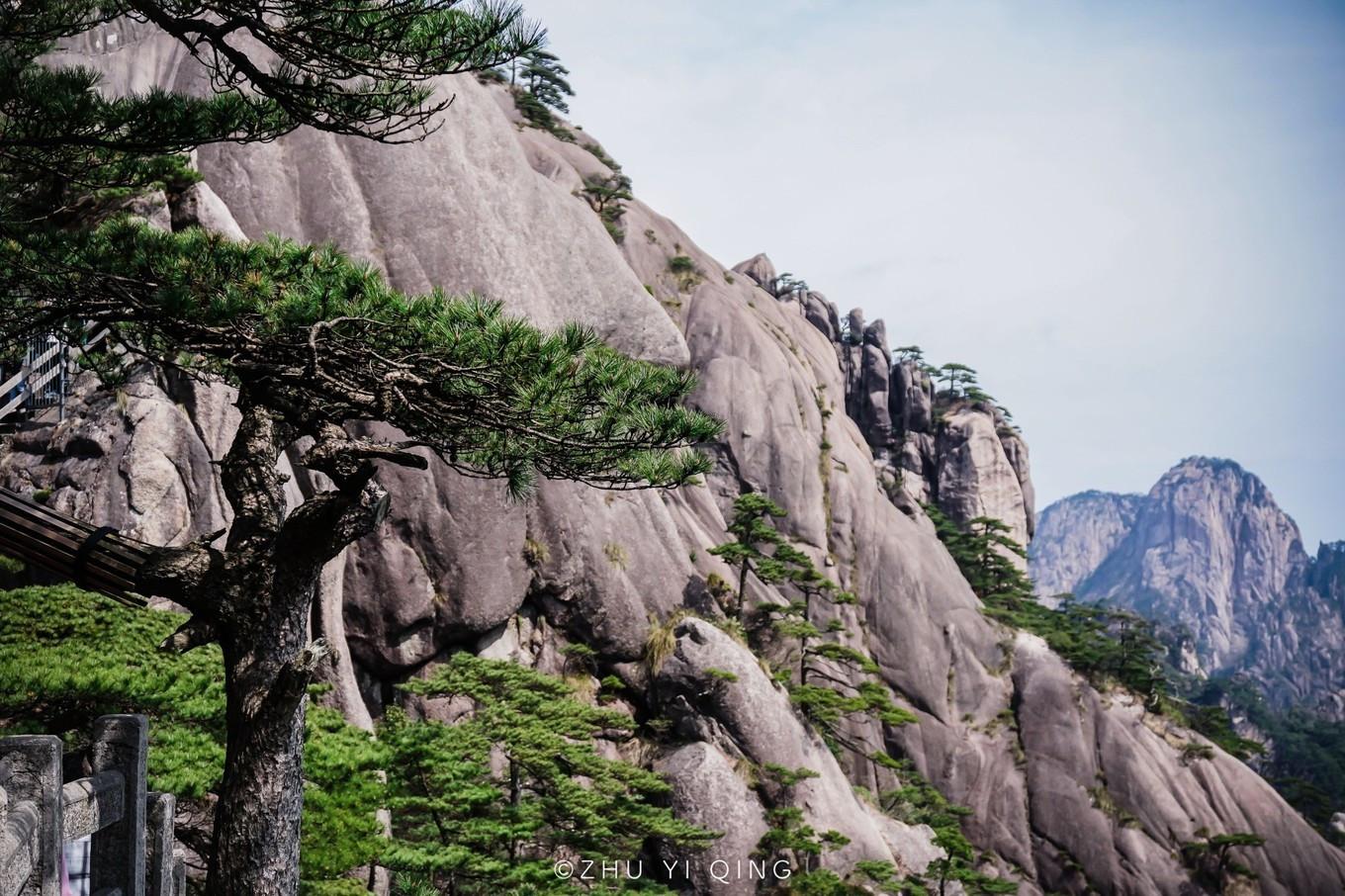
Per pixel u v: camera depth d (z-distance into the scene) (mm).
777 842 46000
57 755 7344
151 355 15297
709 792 46750
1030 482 126125
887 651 77250
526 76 95250
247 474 12578
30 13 15180
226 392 32969
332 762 22219
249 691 11789
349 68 13117
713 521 68625
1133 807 76188
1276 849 78375
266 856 11648
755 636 62031
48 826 7262
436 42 12688
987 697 78562
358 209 46031
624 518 52281
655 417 14594
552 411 14227
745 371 79062
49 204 16547
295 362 13844
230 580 11875
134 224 14555
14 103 14164
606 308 56125
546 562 48250
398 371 13734
